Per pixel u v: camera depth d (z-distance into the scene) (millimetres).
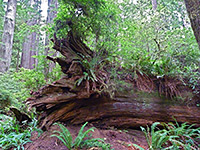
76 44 3043
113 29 3311
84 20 2965
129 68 3402
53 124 2357
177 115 2977
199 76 3314
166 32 4086
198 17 2334
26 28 4090
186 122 2799
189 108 3047
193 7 2428
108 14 3102
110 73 3188
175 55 3639
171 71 3273
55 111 2674
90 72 2828
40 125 2715
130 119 2910
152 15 4461
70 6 2789
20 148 2055
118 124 2859
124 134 2639
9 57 7324
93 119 2801
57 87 2631
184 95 3141
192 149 2246
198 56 3520
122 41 3512
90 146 1973
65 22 2859
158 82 3316
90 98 2816
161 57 3719
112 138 2416
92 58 3094
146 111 2957
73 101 2717
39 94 2604
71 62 2822
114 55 3402
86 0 2668
